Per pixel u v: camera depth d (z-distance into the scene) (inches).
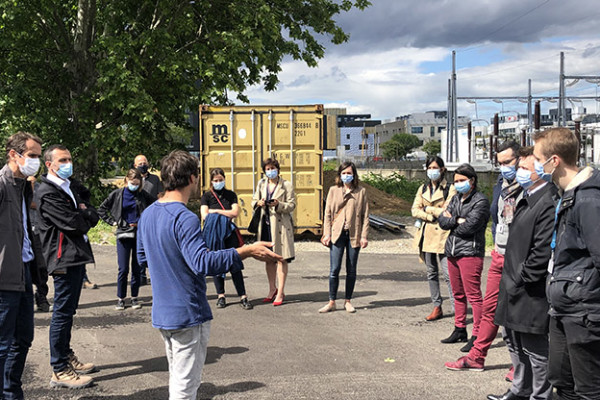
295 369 203.6
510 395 163.6
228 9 686.5
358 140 5871.1
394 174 1200.2
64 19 708.7
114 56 590.6
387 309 299.0
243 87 694.5
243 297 301.0
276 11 700.0
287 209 302.5
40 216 182.5
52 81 660.1
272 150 518.0
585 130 994.7
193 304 128.9
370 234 597.9
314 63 739.4
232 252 125.7
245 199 517.0
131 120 638.5
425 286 362.3
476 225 222.7
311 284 367.9
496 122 1245.1
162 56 630.5
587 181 122.3
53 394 179.2
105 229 562.9
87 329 256.5
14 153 157.9
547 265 140.6
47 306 290.8
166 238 127.5
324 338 244.2
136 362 211.0
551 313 128.0
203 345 133.7
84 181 658.8
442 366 207.8
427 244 268.7
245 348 229.1
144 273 357.4
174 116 700.7
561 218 126.4
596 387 120.9
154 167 663.8
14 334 165.3
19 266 155.4
